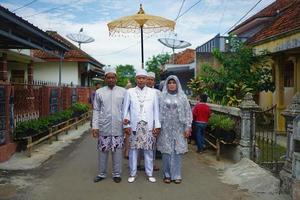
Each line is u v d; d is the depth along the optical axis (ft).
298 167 19.86
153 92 24.31
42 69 89.56
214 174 26.18
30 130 32.83
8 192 21.47
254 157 28.32
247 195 21.21
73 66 90.43
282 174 21.67
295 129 20.45
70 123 52.01
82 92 76.23
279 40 40.63
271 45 42.78
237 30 73.26
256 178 23.38
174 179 23.80
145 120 23.84
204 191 21.99
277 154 29.60
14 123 33.17
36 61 81.97
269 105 54.90
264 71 47.57
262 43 45.42
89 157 32.09
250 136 28.45
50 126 38.96
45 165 28.66
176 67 85.20
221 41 65.41
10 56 66.03
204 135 36.58
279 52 42.86
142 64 37.58
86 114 65.10
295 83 46.75
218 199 20.57
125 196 20.97
